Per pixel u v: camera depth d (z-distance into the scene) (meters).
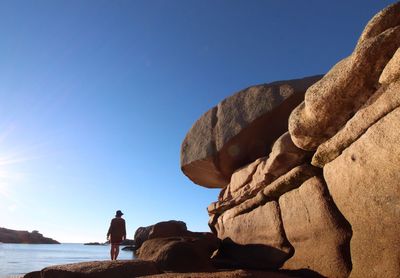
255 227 7.59
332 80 4.48
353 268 4.31
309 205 5.54
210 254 8.87
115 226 10.84
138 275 5.98
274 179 6.94
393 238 3.65
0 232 82.00
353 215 4.43
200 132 9.98
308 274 5.25
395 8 4.12
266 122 8.52
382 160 3.79
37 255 24.41
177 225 12.70
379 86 4.10
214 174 10.46
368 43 3.99
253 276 5.21
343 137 4.52
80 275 5.75
